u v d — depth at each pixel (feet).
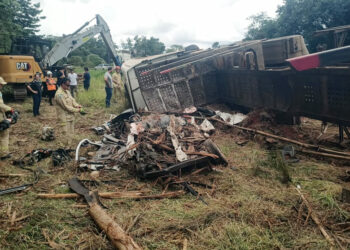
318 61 14.53
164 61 30.37
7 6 63.72
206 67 30.60
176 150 16.37
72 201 12.99
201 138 18.33
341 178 14.61
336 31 25.68
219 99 31.73
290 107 21.42
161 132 18.70
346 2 45.83
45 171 16.25
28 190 13.94
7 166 16.88
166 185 14.35
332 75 17.34
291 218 11.27
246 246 9.70
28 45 44.52
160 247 9.82
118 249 9.30
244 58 25.20
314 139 20.42
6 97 41.16
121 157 17.43
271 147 19.66
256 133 21.36
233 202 12.53
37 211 11.81
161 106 29.60
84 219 11.39
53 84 38.34
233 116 25.62
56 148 20.71
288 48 25.38
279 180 14.64
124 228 10.77
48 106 38.29
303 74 19.29
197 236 10.28
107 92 36.78
